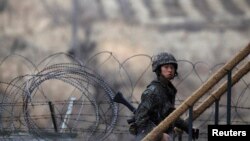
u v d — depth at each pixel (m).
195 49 83.81
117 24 89.75
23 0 91.88
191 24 89.06
